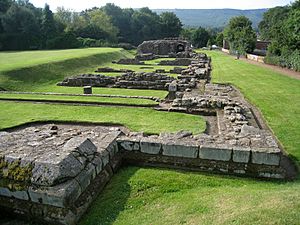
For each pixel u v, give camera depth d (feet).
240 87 60.08
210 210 14.14
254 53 175.63
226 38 225.15
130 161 20.97
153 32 331.57
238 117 32.45
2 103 46.85
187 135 22.79
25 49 184.65
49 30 198.70
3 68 73.46
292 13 107.04
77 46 199.72
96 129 32.65
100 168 17.40
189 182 18.04
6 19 184.14
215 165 19.36
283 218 12.19
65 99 48.08
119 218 14.43
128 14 336.08
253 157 18.67
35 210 13.98
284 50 103.71
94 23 260.21
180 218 13.78
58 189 13.57
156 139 20.85
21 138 20.06
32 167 14.35
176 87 54.44
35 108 43.27
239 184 17.97
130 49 235.61
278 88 58.70
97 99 48.16
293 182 18.81
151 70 100.58
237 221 12.47
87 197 15.38
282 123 33.94
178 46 184.55
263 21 304.09
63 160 14.65
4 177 14.56
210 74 84.43
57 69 89.40
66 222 13.47
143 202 15.83
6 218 14.53
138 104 44.29
